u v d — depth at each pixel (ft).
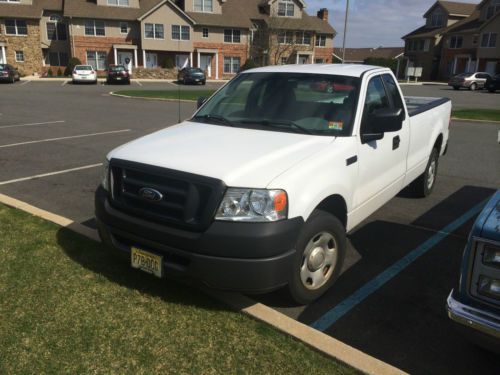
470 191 23.26
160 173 11.12
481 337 8.71
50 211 18.98
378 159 14.66
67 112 56.24
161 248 11.03
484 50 168.25
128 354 9.96
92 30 151.94
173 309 11.63
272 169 10.98
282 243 10.48
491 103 82.89
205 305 11.86
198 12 164.35
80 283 12.69
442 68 195.00
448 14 195.72
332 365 9.74
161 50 158.10
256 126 13.85
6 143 34.06
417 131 18.24
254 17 175.94
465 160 30.76
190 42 159.84
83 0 153.07
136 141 13.30
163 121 48.55
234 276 10.41
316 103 14.14
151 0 162.20
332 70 15.25
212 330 10.84
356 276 13.96
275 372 9.53
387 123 13.35
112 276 13.12
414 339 10.96
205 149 11.99
